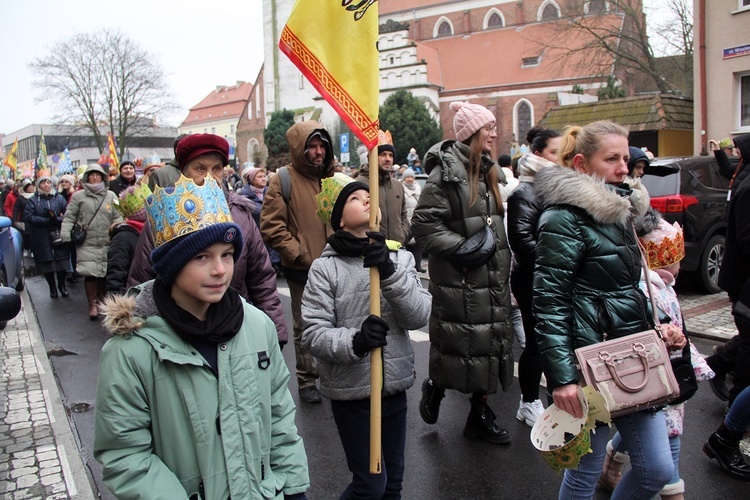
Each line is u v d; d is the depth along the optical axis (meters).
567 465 2.29
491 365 3.86
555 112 24.09
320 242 4.84
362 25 2.54
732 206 4.12
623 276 2.49
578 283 2.50
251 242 3.49
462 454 4.04
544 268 2.48
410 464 3.92
